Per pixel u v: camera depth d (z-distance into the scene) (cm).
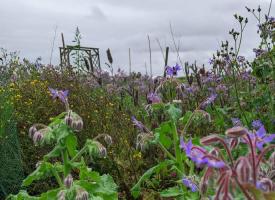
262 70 562
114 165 510
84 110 595
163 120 500
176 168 366
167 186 482
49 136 331
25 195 339
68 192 305
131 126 572
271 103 549
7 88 625
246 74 673
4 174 476
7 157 484
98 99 667
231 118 530
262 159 176
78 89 704
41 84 705
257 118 545
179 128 531
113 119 595
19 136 558
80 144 541
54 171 346
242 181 157
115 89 848
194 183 268
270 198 148
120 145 540
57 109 604
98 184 339
